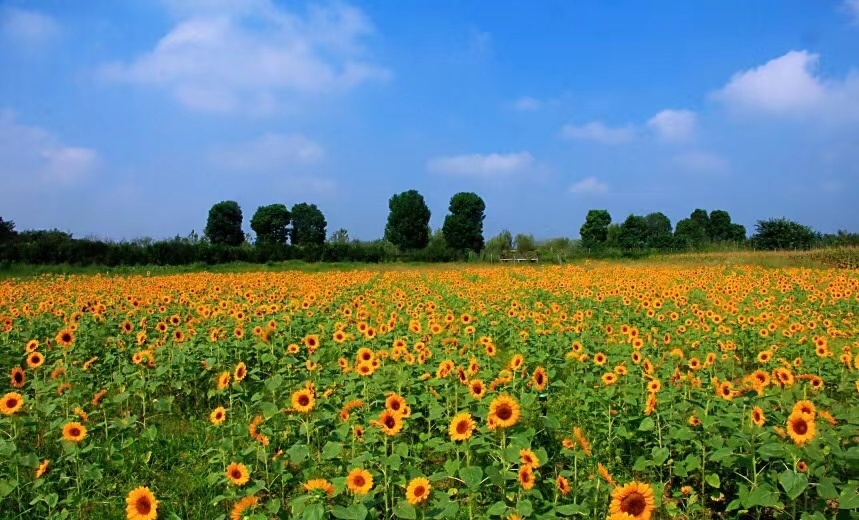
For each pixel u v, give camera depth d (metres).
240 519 5.72
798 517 5.94
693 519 6.41
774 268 38.62
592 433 8.20
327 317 16.98
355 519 4.71
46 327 15.99
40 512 6.70
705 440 6.69
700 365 9.20
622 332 13.38
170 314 18.02
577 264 54.12
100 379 11.12
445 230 79.06
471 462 6.52
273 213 78.38
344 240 62.94
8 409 7.33
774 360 11.36
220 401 10.72
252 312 17.47
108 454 8.01
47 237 44.72
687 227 82.62
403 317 17.33
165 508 6.79
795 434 5.47
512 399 5.71
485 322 16.27
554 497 6.23
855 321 16.50
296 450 6.18
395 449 6.49
